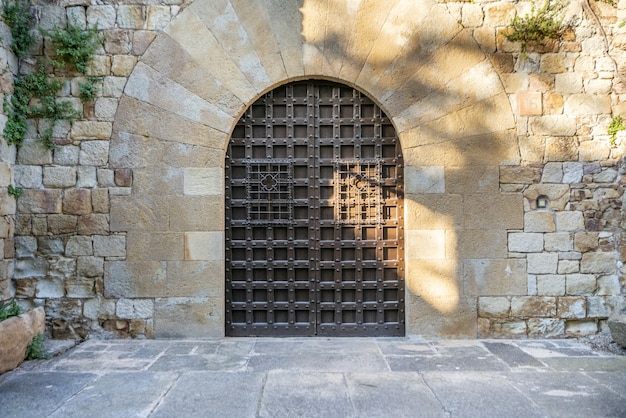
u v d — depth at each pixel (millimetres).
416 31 4156
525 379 3117
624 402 2744
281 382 3076
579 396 2830
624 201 4078
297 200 4254
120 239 4070
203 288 4094
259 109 4289
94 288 4066
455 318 4102
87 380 3117
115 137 4094
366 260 4262
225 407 2697
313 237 4250
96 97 4105
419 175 4137
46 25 4105
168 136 4109
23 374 3238
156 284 4074
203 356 3617
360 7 4156
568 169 4145
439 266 4113
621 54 4160
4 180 3879
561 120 4156
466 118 4148
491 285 4105
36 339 3666
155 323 4066
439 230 4125
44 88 4066
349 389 2957
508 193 4129
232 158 4270
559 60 4176
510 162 4141
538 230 4117
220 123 4133
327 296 4254
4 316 3721
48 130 4074
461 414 2598
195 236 4102
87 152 4086
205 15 4133
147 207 4090
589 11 4164
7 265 3916
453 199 4129
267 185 4266
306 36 4145
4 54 3883
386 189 4266
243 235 4266
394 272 4266
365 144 4270
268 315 4230
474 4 4172
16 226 4043
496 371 3277
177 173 4109
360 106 4281
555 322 4094
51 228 4055
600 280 4098
